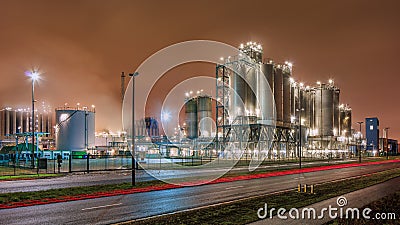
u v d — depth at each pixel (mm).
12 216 15266
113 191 23172
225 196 21594
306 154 95438
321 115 107938
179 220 14289
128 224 13594
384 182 30594
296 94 98250
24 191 22844
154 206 17938
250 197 21047
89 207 17547
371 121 146625
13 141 102250
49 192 22078
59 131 83000
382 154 139500
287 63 89062
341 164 64375
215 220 14336
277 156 78750
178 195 21969
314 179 33844
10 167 45969
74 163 57625
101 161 64375
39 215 15484
